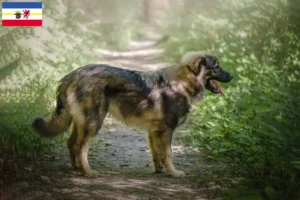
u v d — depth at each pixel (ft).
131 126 24.34
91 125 22.85
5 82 31.91
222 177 23.47
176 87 24.14
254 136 28.09
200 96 25.04
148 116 23.93
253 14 49.06
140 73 24.13
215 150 27.35
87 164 22.97
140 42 100.53
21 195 19.21
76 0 78.64
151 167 25.50
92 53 62.59
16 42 37.32
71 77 23.16
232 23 53.31
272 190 19.94
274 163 23.12
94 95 22.89
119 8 96.89
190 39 70.64
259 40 49.03
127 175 23.57
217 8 57.88
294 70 42.16
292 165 22.17
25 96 31.50
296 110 28.02
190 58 24.68
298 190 20.71
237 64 46.52
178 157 27.30
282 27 48.24
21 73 35.76
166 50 77.56
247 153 25.68
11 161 23.48
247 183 22.31
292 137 24.94
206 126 32.83
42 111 29.94
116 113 23.85
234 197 19.90
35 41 41.16
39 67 39.86
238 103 33.86
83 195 19.75
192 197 20.52
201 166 25.55
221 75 25.41
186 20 78.13
